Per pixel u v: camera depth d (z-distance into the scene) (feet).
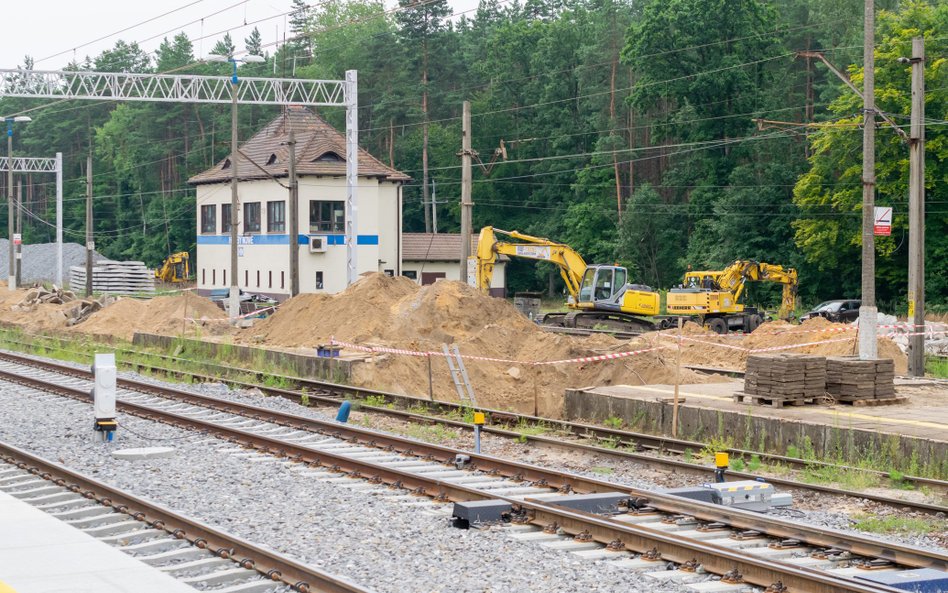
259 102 143.95
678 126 250.78
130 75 146.20
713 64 245.45
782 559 35.32
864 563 34.81
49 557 32.76
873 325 81.41
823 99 246.47
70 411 71.00
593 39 304.09
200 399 76.54
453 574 33.63
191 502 44.01
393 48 331.77
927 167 192.75
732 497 43.62
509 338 106.01
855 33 239.71
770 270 177.68
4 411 70.90
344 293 120.26
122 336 136.36
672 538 35.68
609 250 272.51
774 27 253.24
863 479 50.39
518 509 40.88
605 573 33.65
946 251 196.85
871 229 81.87
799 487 48.37
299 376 95.76
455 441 63.10
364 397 81.66
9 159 215.10
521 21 331.16
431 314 111.34
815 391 66.85
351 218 147.84
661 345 119.14
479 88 333.42
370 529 39.60
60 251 235.81
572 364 96.73
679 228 260.62
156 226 373.20
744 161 249.75
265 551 33.86
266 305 198.18
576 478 46.62
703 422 64.80
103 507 42.11
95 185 409.28
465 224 137.39
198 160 369.50
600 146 272.51
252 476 49.52
